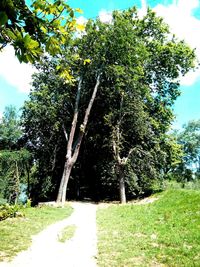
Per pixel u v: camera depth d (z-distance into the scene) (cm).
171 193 2534
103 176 3494
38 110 3453
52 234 1364
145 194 3422
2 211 1698
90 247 1134
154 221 1680
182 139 7775
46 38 297
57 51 304
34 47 261
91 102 3403
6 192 3656
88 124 3781
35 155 3859
